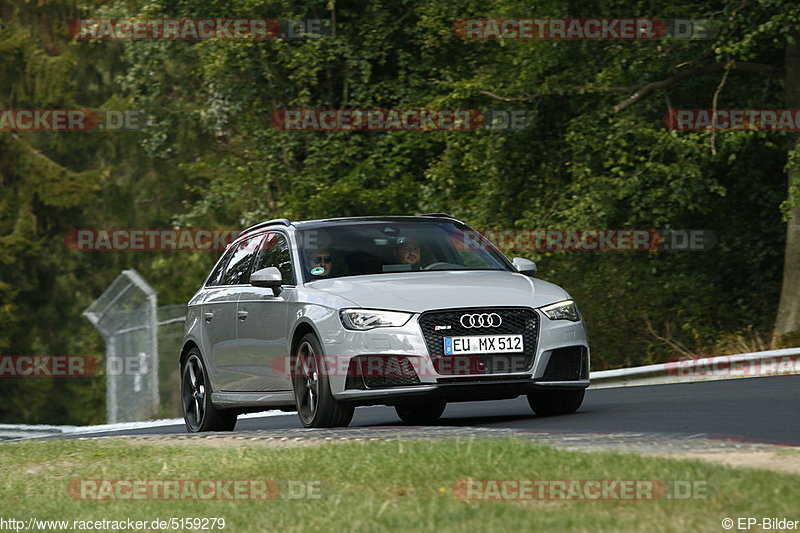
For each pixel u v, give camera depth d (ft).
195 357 152.66
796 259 263.49
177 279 533.55
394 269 133.80
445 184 304.71
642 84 276.00
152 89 381.19
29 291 535.19
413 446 94.48
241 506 78.64
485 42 319.88
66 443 123.34
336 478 85.56
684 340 284.82
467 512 70.13
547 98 285.43
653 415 126.31
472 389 119.85
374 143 336.70
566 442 97.76
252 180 339.57
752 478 74.38
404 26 333.42
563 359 123.95
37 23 535.60
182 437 122.42
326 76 345.10
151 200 544.62
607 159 278.67
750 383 164.86
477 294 123.24
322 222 141.18
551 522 66.44
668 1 267.39
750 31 253.44
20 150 517.14
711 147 256.11
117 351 261.85
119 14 384.68
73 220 536.01
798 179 248.32
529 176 294.25
